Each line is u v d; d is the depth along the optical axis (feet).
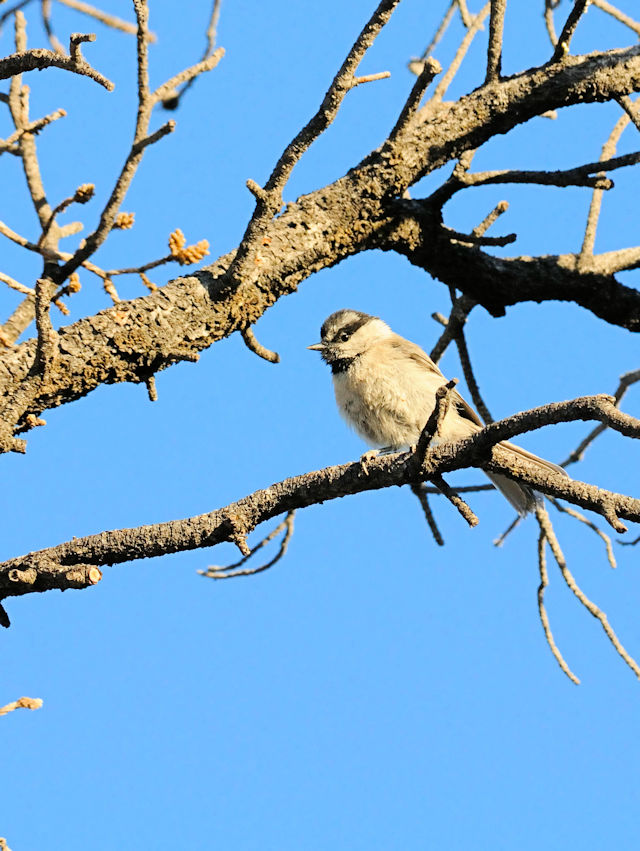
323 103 26.35
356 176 33.88
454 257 36.83
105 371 28.50
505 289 38.22
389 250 35.86
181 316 29.53
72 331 28.45
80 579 22.61
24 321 31.04
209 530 24.00
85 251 29.66
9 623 23.86
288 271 31.86
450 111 34.45
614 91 34.40
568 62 34.60
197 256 30.04
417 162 33.96
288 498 24.23
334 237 33.19
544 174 34.09
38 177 32.37
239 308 30.53
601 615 30.53
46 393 27.32
